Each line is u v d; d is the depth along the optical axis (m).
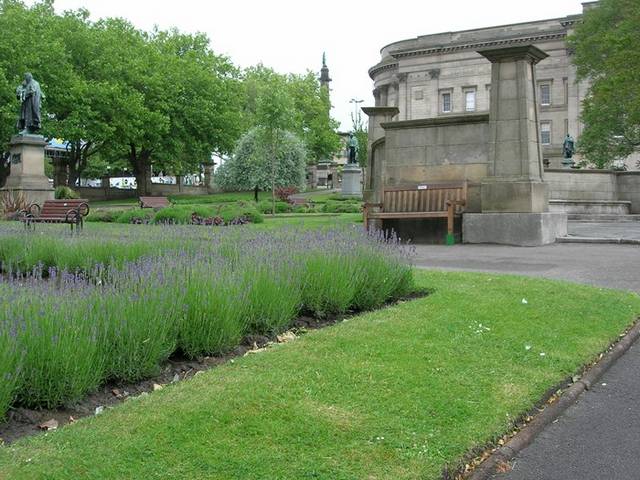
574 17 80.31
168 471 3.29
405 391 4.62
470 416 4.32
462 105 90.56
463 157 15.69
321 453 3.60
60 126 48.31
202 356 5.70
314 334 6.04
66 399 4.42
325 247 8.09
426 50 92.12
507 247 14.47
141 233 11.44
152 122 53.59
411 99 94.19
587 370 5.75
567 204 29.73
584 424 4.69
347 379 4.77
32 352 4.33
